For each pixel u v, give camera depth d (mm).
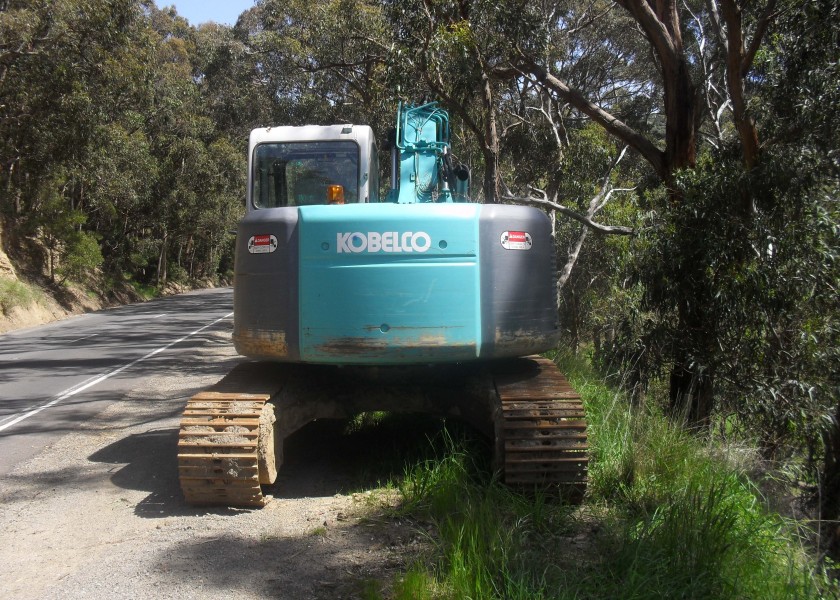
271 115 25719
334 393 6648
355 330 5668
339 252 5707
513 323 5844
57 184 35031
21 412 10359
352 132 7406
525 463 5465
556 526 5102
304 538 5027
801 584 4332
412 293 5664
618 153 20016
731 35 9164
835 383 8820
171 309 36562
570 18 20172
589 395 8578
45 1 22656
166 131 44438
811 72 9000
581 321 19609
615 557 4391
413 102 12258
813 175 8742
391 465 6719
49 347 19453
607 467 6117
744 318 9008
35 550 5012
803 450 9117
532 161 19953
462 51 11336
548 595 3908
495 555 4336
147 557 4734
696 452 6500
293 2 22609
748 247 8805
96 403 11000
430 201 7668
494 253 5809
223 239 66875
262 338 5871
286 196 7379
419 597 3904
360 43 20609
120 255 47688
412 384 6652
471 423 6559
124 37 25031
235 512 5672
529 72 12648
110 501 6066
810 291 8688
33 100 24812
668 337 9594
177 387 12445
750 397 8930
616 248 15273
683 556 4242
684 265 9289
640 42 20453
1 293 26609
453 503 5301
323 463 7031
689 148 10859
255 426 5562
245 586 4258
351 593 4125
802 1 8938
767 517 5312
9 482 6750
